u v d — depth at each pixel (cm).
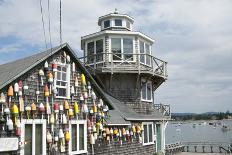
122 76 2452
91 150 1750
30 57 1784
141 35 2555
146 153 2284
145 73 2427
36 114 1459
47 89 1521
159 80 2709
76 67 1731
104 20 2700
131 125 2119
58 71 1633
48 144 1494
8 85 1361
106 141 1862
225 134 9925
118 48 2512
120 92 2425
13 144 1334
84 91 1755
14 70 1477
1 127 1313
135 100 2444
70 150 1611
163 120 2628
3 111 1330
